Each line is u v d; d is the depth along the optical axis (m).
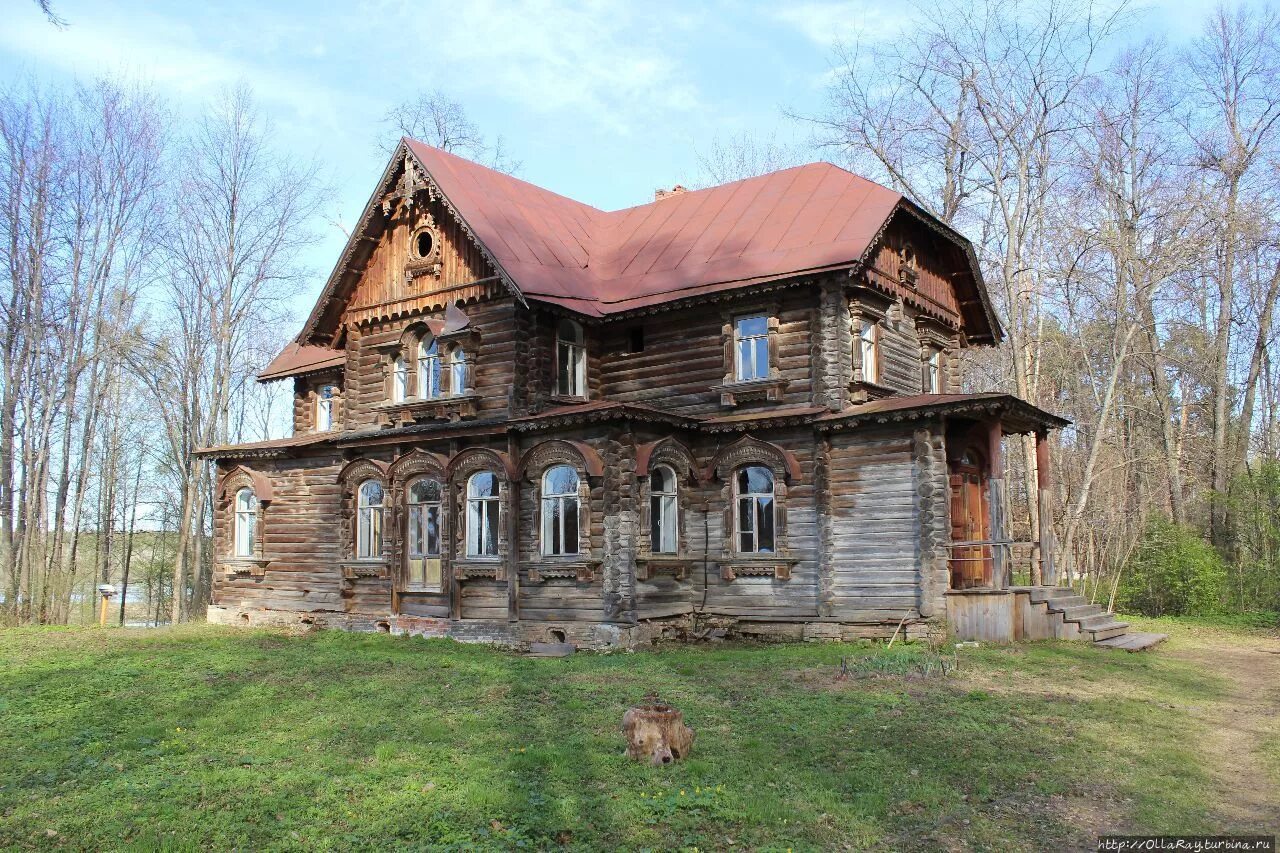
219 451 28.19
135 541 55.47
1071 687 14.38
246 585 27.84
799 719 12.18
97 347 36.62
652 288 22.61
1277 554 28.33
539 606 20.48
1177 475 33.41
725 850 8.01
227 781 9.80
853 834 8.32
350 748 11.12
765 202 24.19
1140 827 8.49
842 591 19.91
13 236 32.97
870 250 20.61
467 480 21.95
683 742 10.50
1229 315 32.25
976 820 8.66
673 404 22.38
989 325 26.78
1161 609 27.77
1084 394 40.53
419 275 23.44
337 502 25.91
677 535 21.12
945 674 15.17
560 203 27.25
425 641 21.34
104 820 8.68
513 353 21.56
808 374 20.75
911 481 19.34
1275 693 14.50
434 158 23.77
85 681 15.73
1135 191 32.50
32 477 33.03
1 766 10.50
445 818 8.61
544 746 11.05
